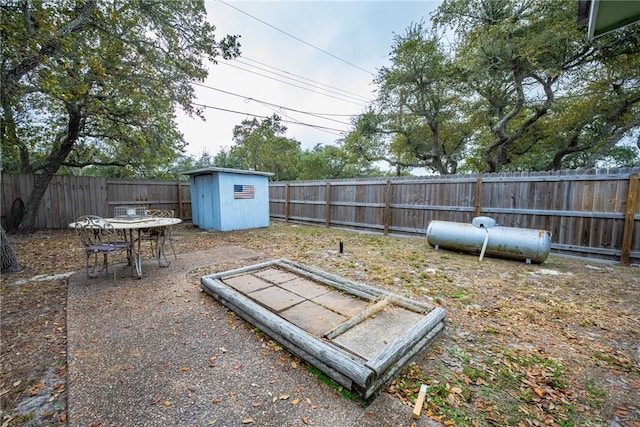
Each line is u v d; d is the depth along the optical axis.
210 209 8.18
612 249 4.54
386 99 12.18
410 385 1.68
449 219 6.41
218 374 1.76
